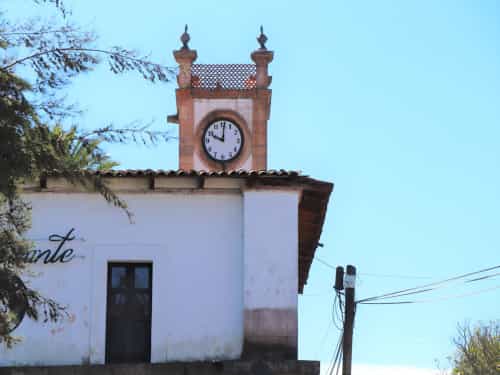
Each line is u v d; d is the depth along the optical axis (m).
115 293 21.92
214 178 21.88
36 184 21.86
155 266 21.84
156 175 21.61
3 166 15.12
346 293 24.80
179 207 22.08
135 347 21.72
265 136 39.25
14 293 15.88
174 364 20.95
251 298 21.56
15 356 21.34
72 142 15.59
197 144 39.12
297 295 21.59
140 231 21.97
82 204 22.03
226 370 20.89
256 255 21.70
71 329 21.55
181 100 39.28
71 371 20.83
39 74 15.53
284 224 21.83
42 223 21.89
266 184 21.92
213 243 21.95
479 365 49.38
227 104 39.41
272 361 20.95
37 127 15.42
